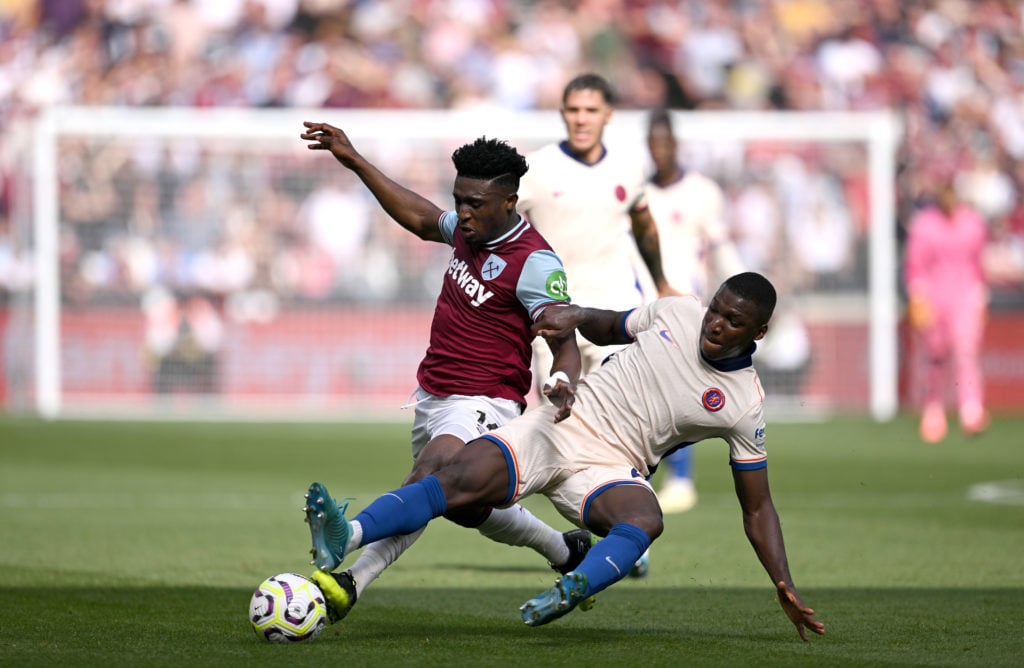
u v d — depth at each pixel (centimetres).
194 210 7044
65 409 6725
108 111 6856
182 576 2344
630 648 1652
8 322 6675
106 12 8075
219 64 8062
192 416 6656
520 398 1927
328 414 6850
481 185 1783
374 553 1755
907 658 1590
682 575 2428
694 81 8388
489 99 8188
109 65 8012
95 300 6800
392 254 7019
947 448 5209
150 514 3322
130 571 2398
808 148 7156
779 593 1703
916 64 8494
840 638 1742
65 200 6931
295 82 8069
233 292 6912
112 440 5441
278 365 6856
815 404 7000
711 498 3806
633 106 8306
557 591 1547
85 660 1530
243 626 1800
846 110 8338
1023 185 8075
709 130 6644
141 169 7019
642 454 1773
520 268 1828
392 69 8200
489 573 2442
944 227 5447
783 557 1717
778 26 8525
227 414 6781
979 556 2653
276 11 8219
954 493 3831
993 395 6912
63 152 6962
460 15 8375
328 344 6888
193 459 4775
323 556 1598
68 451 5006
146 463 4634
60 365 6725
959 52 8569
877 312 6688
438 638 1722
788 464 4659
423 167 7125
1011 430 5966
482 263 1850
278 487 3956
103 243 6938
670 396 1742
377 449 5166
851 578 2373
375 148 7112
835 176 7169
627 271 2725
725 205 7144
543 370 2672
